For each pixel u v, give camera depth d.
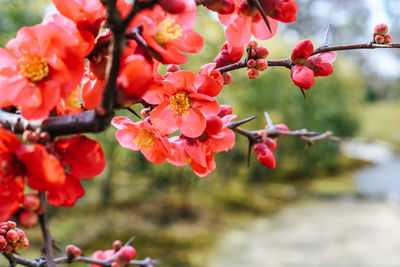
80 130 0.47
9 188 0.49
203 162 0.80
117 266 0.88
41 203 0.48
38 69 0.53
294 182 12.09
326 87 13.42
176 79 0.74
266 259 6.34
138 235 6.74
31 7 5.14
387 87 30.08
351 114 15.68
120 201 8.21
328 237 7.45
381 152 18.92
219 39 5.84
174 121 0.77
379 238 7.41
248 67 0.84
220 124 0.79
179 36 0.60
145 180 8.78
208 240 6.99
